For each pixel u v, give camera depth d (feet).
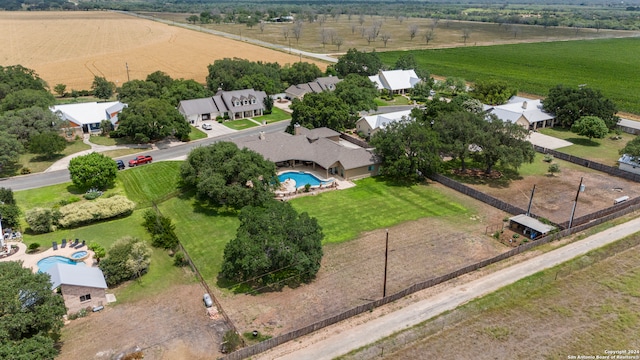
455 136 241.76
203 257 169.07
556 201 213.66
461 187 226.17
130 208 199.82
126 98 336.49
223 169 204.13
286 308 140.26
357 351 121.08
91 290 139.44
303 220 157.69
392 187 232.32
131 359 118.11
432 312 136.56
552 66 588.50
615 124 325.62
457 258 167.43
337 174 246.88
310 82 417.28
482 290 146.92
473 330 130.93
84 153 272.10
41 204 206.59
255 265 142.72
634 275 156.15
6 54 597.11
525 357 121.19
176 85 366.02
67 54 613.52
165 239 173.37
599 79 510.99
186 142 295.48
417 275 157.07
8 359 100.94
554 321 134.62
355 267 162.20
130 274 154.10
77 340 126.21
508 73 544.62
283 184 232.53
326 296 146.00
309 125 291.38
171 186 228.22
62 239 177.47
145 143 291.99
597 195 220.23
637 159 240.53
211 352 121.90
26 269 127.44
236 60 432.66
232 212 204.44
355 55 460.55
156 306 141.79
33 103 295.07
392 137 236.63
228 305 141.69
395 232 186.80
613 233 181.37
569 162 266.98
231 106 348.79
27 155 266.57
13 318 111.45
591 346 124.88
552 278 153.58
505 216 200.85
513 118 312.50
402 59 474.90
